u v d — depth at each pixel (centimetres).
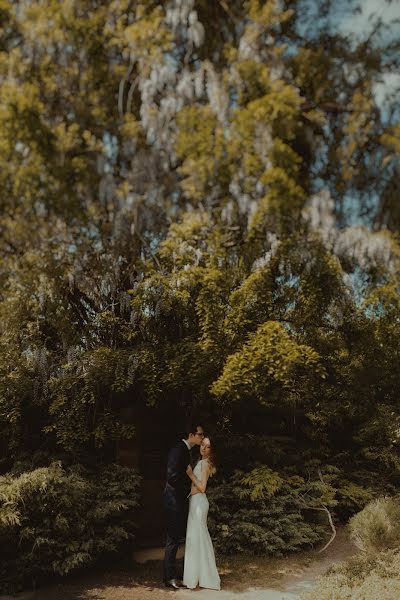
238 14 423
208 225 481
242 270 603
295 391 792
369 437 945
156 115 412
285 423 927
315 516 800
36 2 389
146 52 401
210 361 650
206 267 589
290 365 591
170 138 418
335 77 429
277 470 819
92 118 414
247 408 861
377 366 753
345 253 479
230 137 402
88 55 404
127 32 393
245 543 716
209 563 580
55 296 632
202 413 830
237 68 407
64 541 591
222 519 736
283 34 444
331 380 809
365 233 457
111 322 694
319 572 636
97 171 405
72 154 399
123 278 637
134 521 740
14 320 638
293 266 593
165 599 542
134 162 426
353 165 436
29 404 727
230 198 434
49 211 411
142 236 502
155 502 792
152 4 409
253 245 529
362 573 495
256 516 722
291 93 391
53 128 391
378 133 429
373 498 887
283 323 693
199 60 439
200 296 616
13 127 374
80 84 409
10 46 401
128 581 601
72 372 684
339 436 985
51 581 596
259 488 718
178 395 793
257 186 416
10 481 583
